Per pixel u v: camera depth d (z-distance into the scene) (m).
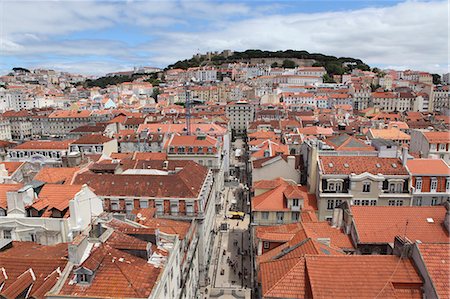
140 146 143.88
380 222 53.22
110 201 72.44
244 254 85.50
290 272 37.94
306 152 84.00
